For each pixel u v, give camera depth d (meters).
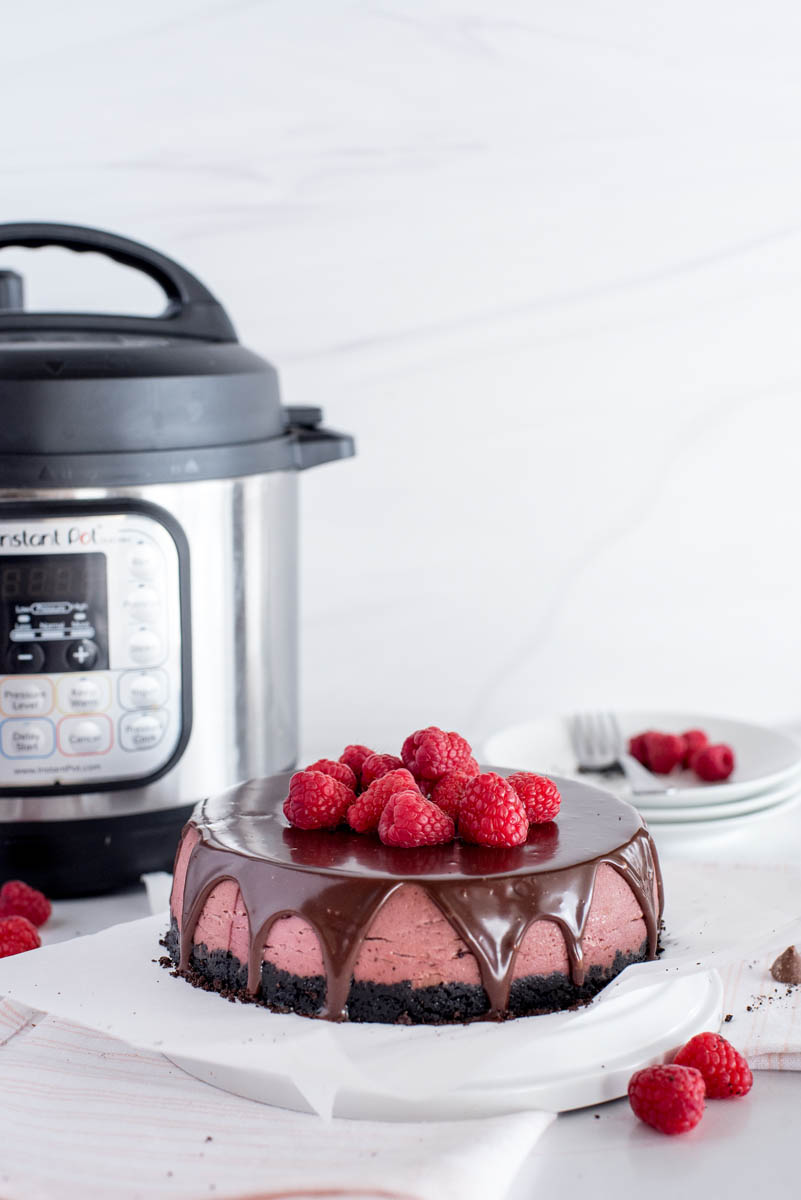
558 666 1.48
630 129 1.38
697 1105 0.71
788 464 1.46
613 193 1.39
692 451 1.45
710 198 1.40
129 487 0.98
